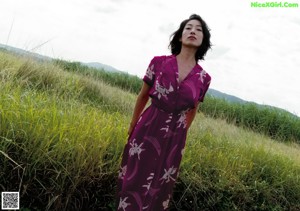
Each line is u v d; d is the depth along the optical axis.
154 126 3.24
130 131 3.59
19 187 3.32
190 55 3.33
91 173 3.77
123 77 18.25
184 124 3.32
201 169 5.12
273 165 6.47
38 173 3.50
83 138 3.89
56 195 3.53
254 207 5.22
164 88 3.21
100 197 3.98
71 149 3.68
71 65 10.45
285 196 5.84
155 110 3.27
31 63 6.98
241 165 5.67
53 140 3.72
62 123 4.06
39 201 3.54
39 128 3.63
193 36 3.28
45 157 3.53
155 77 3.29
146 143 3.24
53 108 4.29
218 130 8.38
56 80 6.89
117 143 4.33
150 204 3.26
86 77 8.43
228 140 7.26
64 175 3.55
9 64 6.60
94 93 7.85
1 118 3.59
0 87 4.49
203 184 4.88
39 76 6.79
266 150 7.45
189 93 3.22
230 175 5.27
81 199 3.76
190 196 4.70
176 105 3.22
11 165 3.42
